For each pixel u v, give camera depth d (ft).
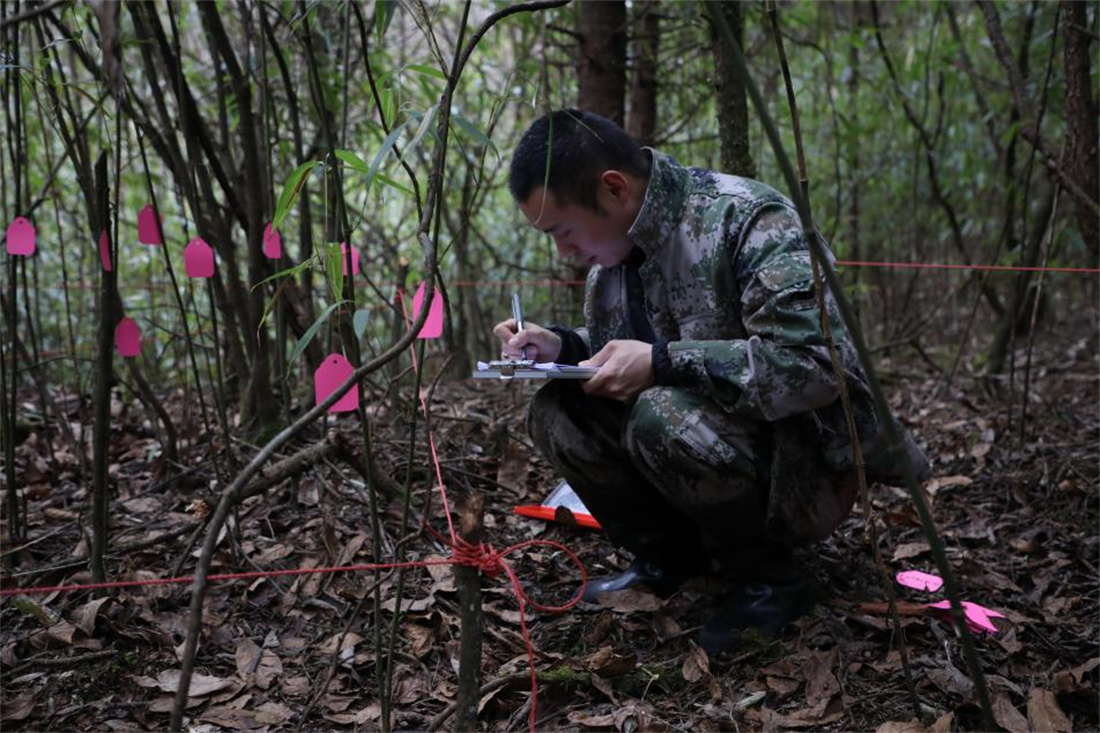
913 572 5.58
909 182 18.11
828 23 15.61
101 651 5.90
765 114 3.79
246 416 9.37
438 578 6.87
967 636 4.37
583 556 7.60
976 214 17.92
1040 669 6.01
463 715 4.10
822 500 6.15
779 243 5.84
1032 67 14.52
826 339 4.78
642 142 11.80
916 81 16.22
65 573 6.83
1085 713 5.60
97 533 6.37
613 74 11.02
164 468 8.70
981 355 15.75
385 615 6.43
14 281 7.03
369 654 6.04
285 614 6.52
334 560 7.16
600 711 5.53
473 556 4.09
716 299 6.07
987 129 17.21
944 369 15.70
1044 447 10.21
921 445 10.97
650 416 5.91
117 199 6.19
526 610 6.68
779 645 6.07
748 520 6.13
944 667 5.88
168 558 7.11
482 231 17.39
